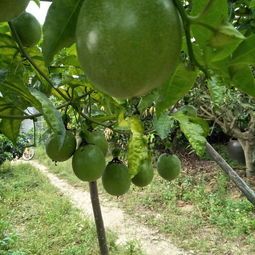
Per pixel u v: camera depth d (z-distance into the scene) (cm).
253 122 789
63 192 982
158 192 871
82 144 173
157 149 663
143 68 68
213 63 92
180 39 72
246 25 180
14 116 154
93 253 633
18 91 130
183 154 1104
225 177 884
